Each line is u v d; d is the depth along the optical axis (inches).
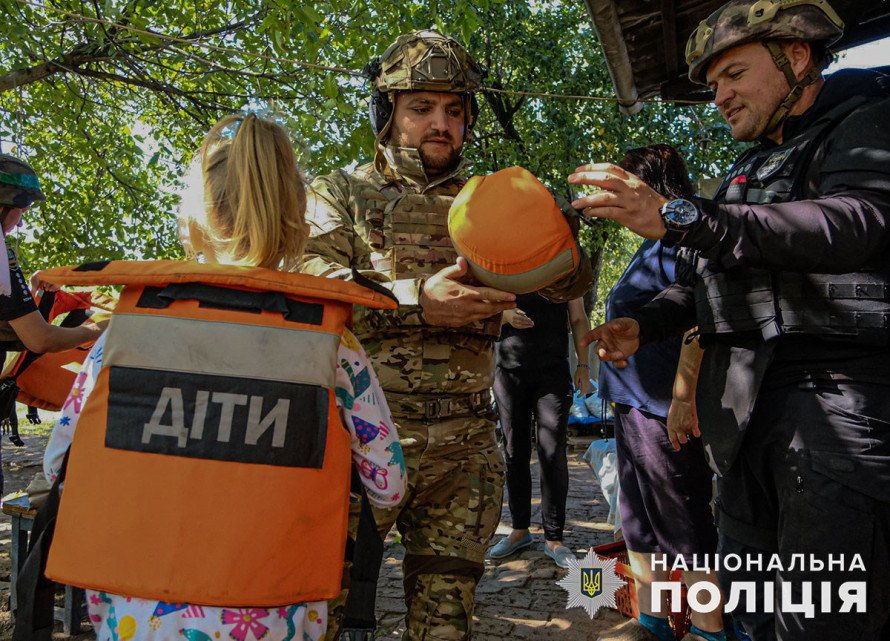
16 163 120.3
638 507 121.4
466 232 76.5
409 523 89.9
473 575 87.0
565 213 76.5
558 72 501.0
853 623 65.1
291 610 56.2
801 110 75.7
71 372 132.4
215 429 55.5
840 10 140.2
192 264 59.4
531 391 178.1
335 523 57.8
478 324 91.7
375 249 91.3
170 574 53.1
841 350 67.7
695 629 116.8
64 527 55.4
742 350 73.6
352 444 64.8
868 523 64.6
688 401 104.5
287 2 200.4
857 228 60.2
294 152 64.9
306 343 58.3
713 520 119.7
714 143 504.7
